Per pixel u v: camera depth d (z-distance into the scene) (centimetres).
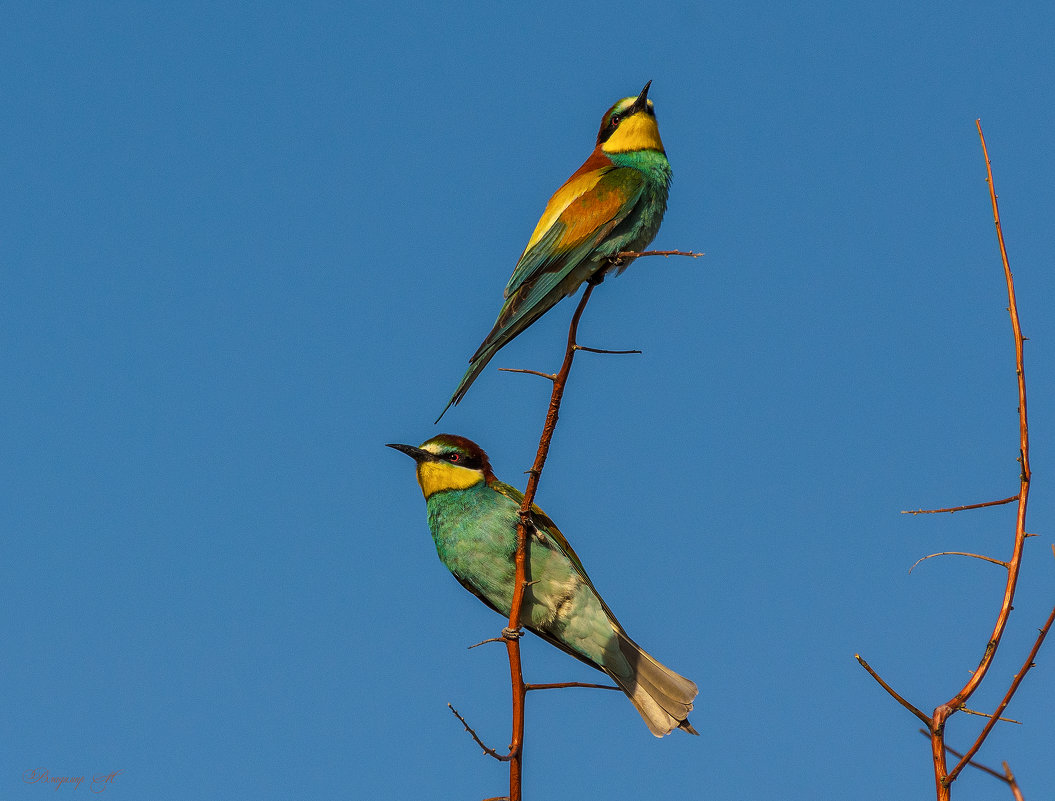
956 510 569
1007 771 451
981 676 535
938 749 520
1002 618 544
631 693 1092
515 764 794
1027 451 566
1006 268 591
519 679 853
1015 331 580
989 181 604
